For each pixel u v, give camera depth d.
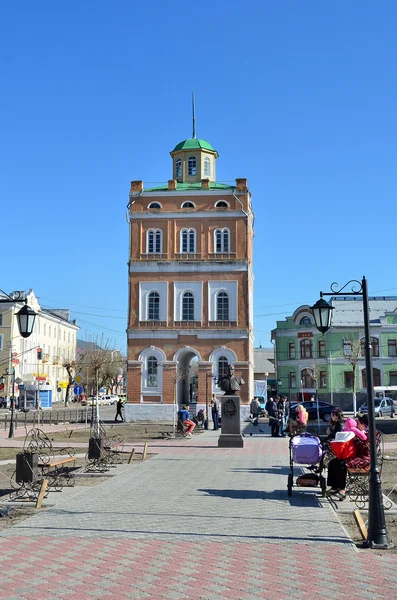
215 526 11.05
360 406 63.31
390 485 16.30
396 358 71.94
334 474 13.94
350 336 72.75
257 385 72.25
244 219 51.62
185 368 55.72
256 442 30.55
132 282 51.59
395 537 10.41
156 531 10.63
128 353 50.81
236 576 8.23
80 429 40.72
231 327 50.38
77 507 12.72
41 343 93.69
